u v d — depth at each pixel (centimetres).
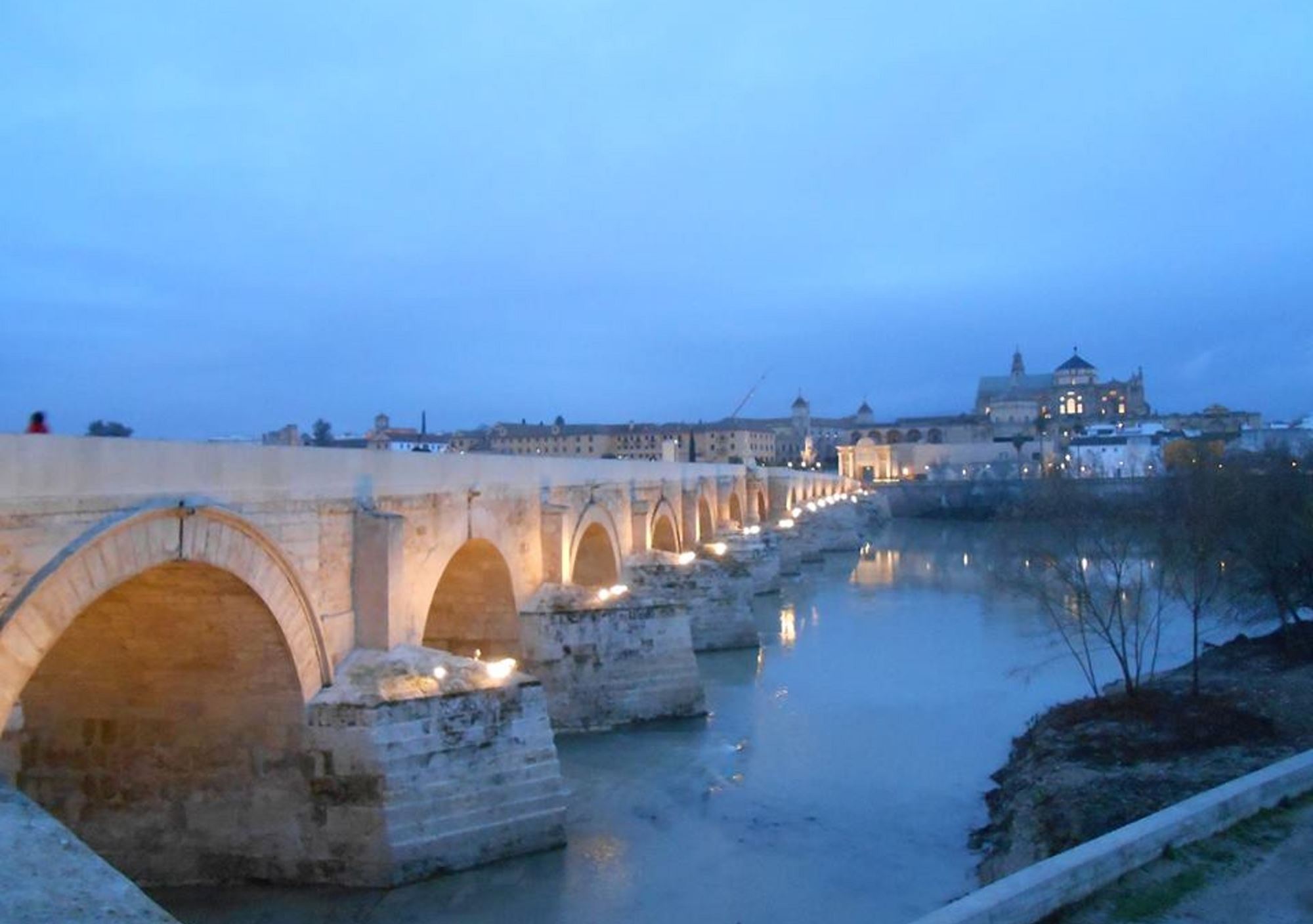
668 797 2973
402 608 2548
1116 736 3067
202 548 1931
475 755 2308
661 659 3875
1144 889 1486
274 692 2209
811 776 3189
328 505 2364
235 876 2205
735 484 9269
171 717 2227
